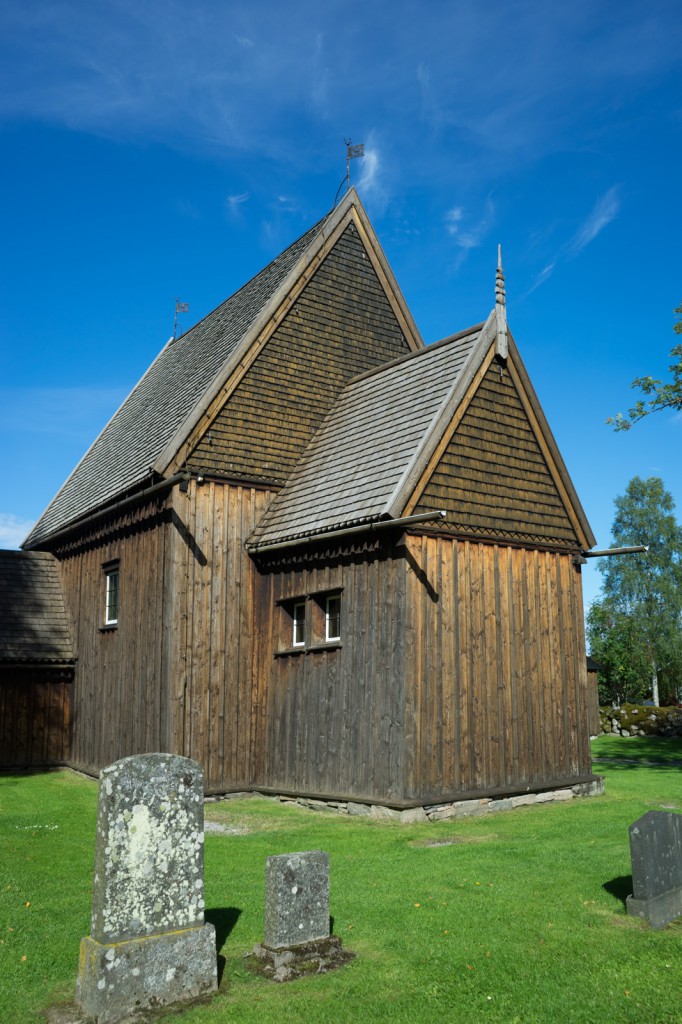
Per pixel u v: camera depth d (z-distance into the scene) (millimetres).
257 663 15617
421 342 19688
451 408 13727
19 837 11406
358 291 18844
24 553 22109
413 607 12805
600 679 47094
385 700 12781
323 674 14156
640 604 53875
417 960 6707
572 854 9836
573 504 15555
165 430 17266
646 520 54906
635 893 7629
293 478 16500
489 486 14211
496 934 7223
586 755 14945
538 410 15164
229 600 15531
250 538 15984
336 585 14102
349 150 19594
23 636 19969
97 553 19250
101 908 5863
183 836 6227
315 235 18734
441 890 8469
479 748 13297
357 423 16078
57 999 5996
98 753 17859
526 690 14188
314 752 14109
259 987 6223
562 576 15273
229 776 15008
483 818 12688
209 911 7930
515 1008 5902
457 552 13586
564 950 6859
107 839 5910
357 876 9078
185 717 14695
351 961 6699
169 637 14875
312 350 17719
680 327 21125
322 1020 5719
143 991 5820
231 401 16281
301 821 12586
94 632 18875
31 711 19656
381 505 13031
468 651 13445
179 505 15242
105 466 21172
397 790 12336
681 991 6102
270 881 6730
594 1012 5828
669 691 56281
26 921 7590
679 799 14148
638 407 21312
